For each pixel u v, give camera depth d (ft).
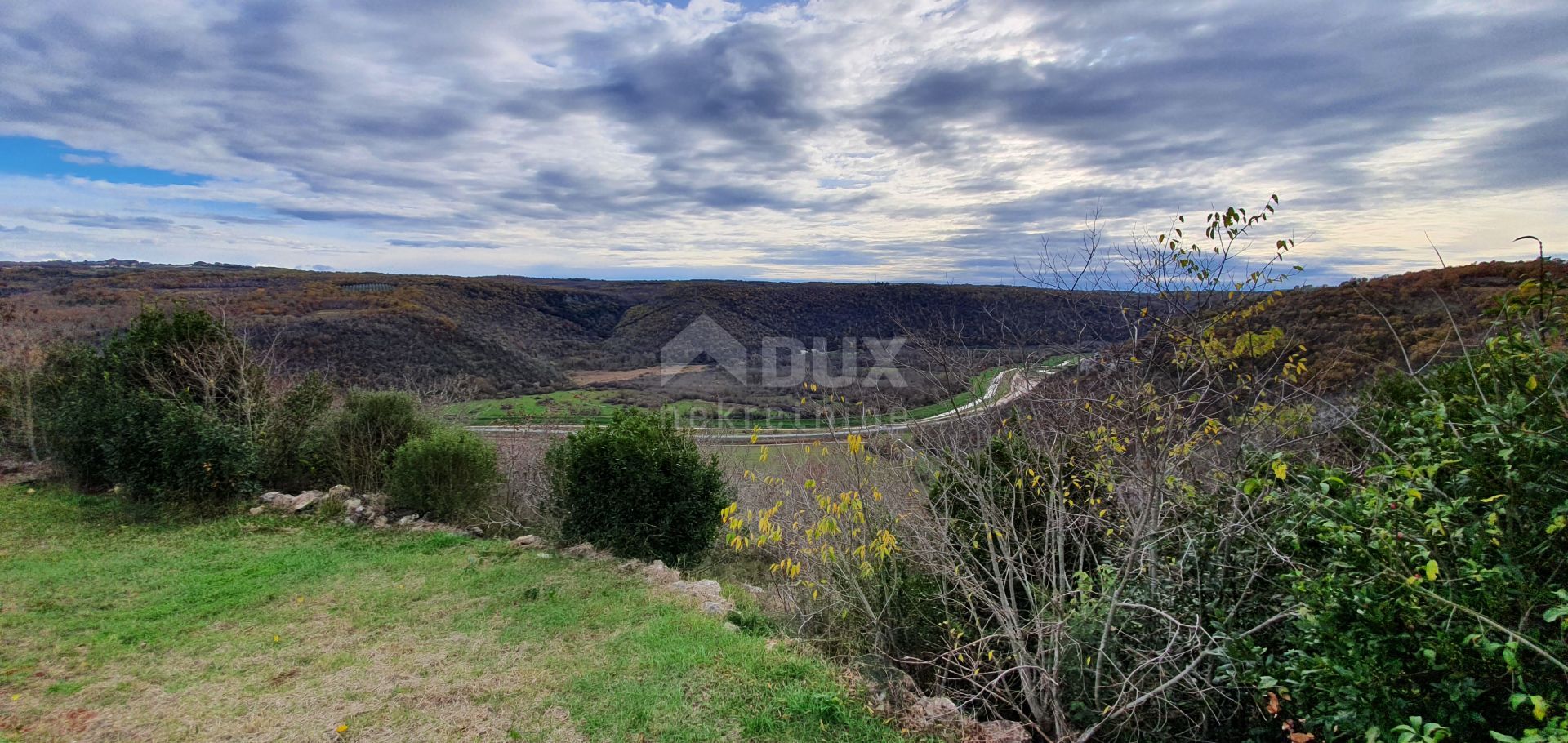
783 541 19.04
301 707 12.57
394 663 14.44
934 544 15.30
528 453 35.09
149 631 15.92
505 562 21.68
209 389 28.76
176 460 26.00
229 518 25.48
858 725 12.04
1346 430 13.88
